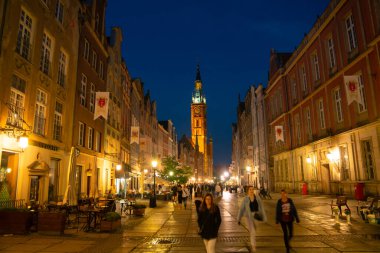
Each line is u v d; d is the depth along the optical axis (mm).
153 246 10164
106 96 21719
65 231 12977
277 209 9102
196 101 166625
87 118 24875
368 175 23141
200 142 162875
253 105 68062
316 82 33188
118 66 36688
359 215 15641
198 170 144625
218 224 7164
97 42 27797
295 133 40594
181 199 26500
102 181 28812
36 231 12578
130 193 35438
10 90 14188
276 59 48312
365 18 23172
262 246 9734
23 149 14867
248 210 9297
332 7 28562
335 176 28750
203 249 9648
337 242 10023
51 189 18656
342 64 26969
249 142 74812
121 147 37688
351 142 25219
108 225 12938
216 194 41844
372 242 9938
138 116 50781
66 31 20766
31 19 16594
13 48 14477
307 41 35438
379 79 21531
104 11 30250
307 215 17016
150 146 60375
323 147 31047
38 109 17250
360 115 24281
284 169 44469
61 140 19938
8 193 13891
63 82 20594
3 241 10734
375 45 21891
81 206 15016
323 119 31953
